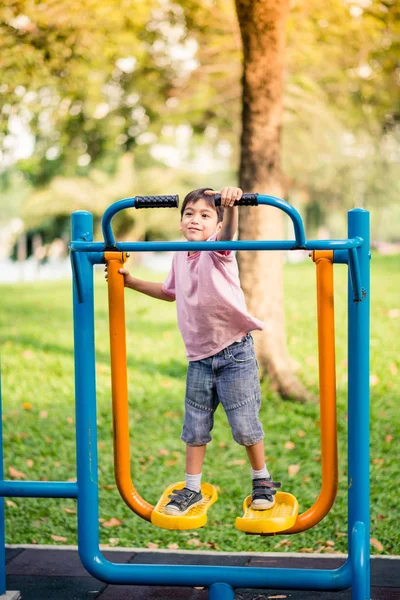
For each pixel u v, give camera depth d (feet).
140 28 28.76
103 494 15.28
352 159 41.29
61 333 31.24
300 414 19.93
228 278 9.23
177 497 9.27
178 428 19.29
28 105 28.86
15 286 52.49
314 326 29.94
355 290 8.82
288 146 40.11
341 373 23.71
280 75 20.93
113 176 63.36
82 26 25.68
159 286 9.83
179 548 12.77
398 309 32.60
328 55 33.17
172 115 43.47
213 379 9.43
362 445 9.08
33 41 25.30
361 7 28.71
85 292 9.36
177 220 61.62
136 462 16.96
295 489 15.34
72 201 60.13
